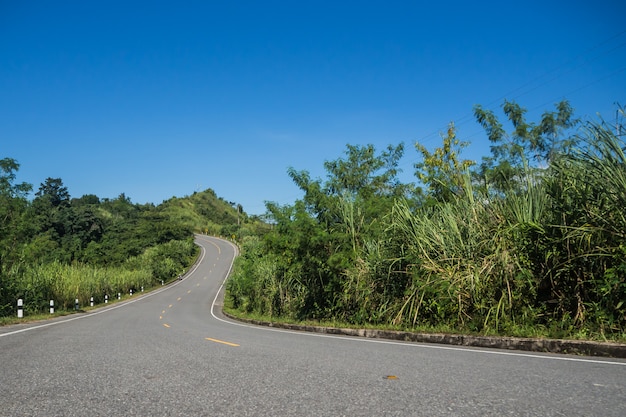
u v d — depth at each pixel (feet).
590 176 28.55
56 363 21.71
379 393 15.07
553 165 31.78
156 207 637.30
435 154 70.54
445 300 35.04
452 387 15.79
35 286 79.61
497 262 32.53
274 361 22.17
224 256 359.25
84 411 13.34
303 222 51.62
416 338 33.55
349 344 30.66
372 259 44.24
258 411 13.16
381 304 42.91
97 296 133.69
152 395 15.16
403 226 41.47
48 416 12.87
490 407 13.12
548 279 30.71
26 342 31.17
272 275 75.20
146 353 25.25
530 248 31.09
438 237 37.83
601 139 28.07
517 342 26.96
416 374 18.35
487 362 21.45
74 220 316.81
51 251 222.48
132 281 195.72
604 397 14.03
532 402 13.57
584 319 27.84
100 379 17.80
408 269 40.73
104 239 317.42
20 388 16.30
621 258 26.61
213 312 109.19
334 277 49.52
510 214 33.91
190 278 268.00
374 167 78.95
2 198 86.33
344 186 77.15
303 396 14.82
